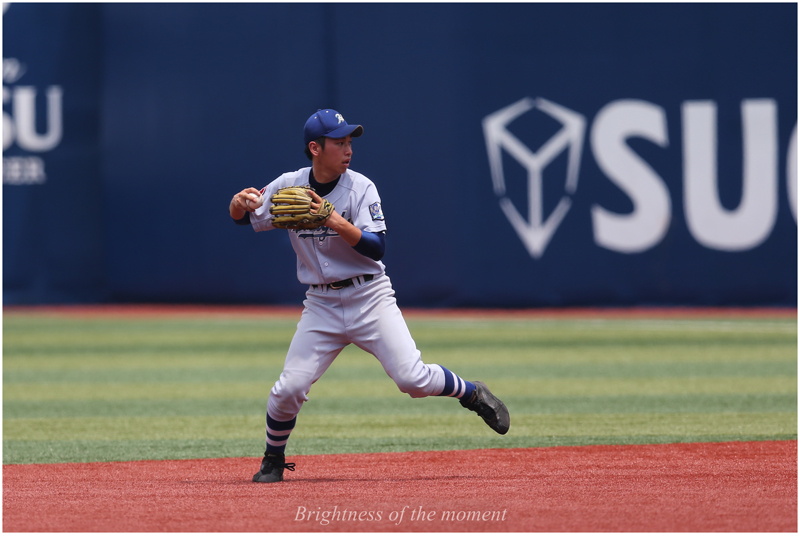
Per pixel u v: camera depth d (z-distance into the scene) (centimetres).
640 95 5022
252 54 5275
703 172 4994
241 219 1465
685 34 4972
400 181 5134
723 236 4997
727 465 1590
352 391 2706
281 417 1443
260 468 1528
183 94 5378
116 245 5525
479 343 3822
